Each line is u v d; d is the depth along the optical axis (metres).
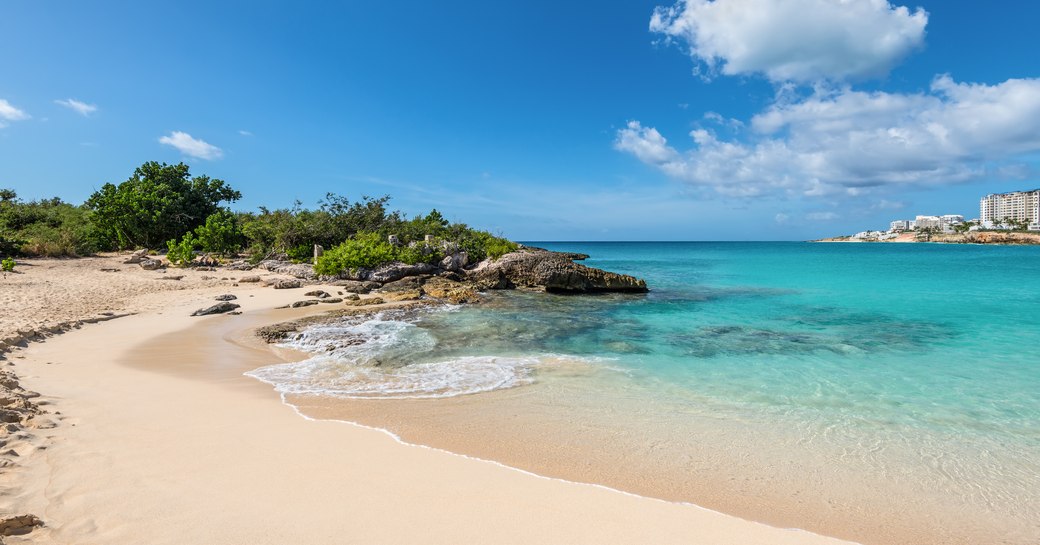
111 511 3.94
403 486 4.77
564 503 4.61
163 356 9.86
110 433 5.61
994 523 4.62
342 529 3.91
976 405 7.88
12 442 4.92
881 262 52.88
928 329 14.40
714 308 18.70
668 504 4.73
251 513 4.07
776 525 4.48
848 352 11.51
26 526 3.55
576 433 6.57
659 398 8.13
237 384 8.37
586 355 11.13
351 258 24.31
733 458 5.89
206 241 32.56
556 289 24.33
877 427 6.92
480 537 3.92
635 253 90.75
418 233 33.06
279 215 35.81
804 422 7.09
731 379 9.27
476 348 11.75
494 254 29.86
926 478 5.47
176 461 5.00
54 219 37.84
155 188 36.75
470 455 5.75
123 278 22.05
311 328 13.48
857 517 4.67
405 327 14.11
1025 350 11.72
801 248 125.62
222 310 15.15
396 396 8.05
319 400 7.72
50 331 11.00
